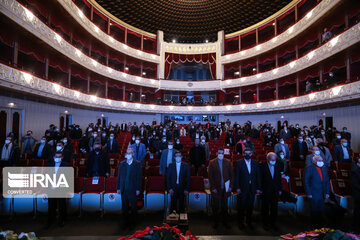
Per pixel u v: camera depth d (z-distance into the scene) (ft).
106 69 65.82
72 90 47.88
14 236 6.20
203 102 84.69
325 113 47.67
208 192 17.19
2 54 36.96
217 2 67.21
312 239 6.23
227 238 10.16
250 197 13.99
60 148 17.16
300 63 53.52
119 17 74.74
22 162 21.56
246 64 79.25
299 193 16.97
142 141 33.14
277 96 68.03
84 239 10.21
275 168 14.19
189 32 86.17
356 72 41.57
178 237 6.02
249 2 64.75
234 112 76.18
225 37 84.12
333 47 40.32
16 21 29.25
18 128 36.04
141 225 14.46
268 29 75.61
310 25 49.11
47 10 42.37
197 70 95.86
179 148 25.07
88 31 55.47
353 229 13.47
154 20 77.56
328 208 14.07
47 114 44.21
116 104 68.80
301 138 24.68
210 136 47.37
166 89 84.28
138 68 88.12
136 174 14.43
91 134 30.22
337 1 39.22
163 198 16.69
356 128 38.65
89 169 17.70
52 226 14.17
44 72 43.75
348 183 16.98
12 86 29.07
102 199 16.08
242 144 26.89
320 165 13.85
